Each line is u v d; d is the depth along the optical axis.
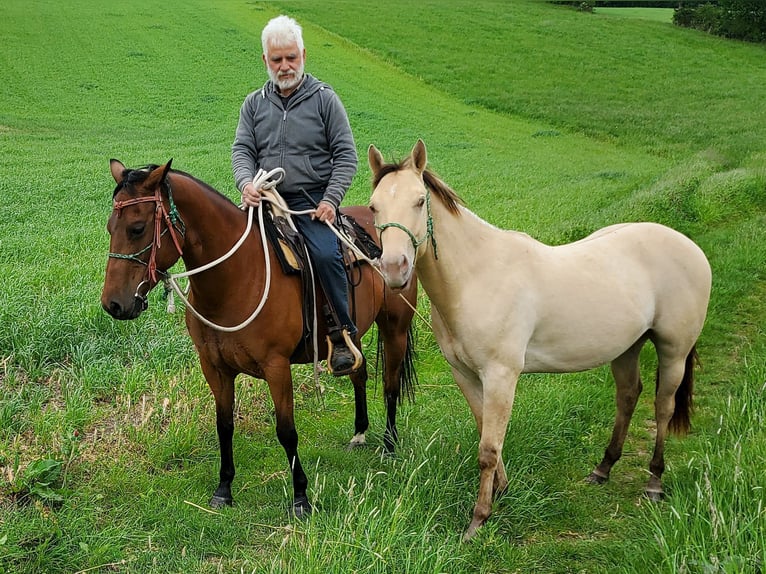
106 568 4.11
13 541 4.12
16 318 6.91
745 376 6.54
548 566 4.18
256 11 45.97
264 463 5.42
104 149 21.23
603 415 6.12
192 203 4.22
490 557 4.23
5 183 15.47
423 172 4.18
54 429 5.24
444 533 4.43
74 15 41.91
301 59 4.71
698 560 3.64
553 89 34.53
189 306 4.30
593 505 4.89
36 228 11.65
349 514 4.08
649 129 27.25
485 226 4.49
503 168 20.53
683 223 12.48
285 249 4.63
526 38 43.50
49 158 19.23
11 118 25.62
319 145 4.84
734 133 25.62
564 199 15.16
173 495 4.86
